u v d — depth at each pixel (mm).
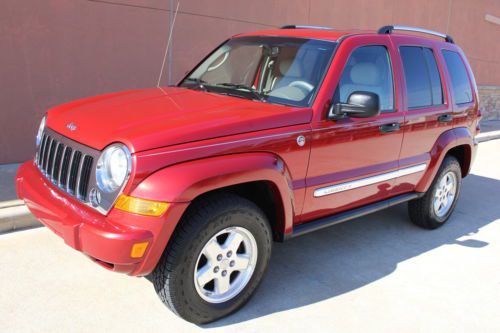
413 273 4359
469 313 3771
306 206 3748
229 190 3357
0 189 5098
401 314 3678
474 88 5738
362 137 4008
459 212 6238
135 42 6875
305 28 4824
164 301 3125
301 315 3539
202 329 3262
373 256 4656
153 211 2783
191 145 2969
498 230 5652
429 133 4840
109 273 3850
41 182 3467
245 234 3311
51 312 3309
